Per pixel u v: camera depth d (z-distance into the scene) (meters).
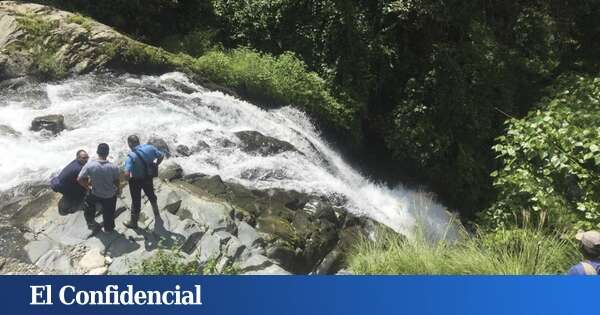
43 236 8.66
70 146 11.27
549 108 12.13
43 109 12.62
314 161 14.91
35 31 14.20
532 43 20.70
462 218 17.41
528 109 19.61
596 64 21.72
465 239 8.74
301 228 10.86
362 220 12.33
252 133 13.38
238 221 9.82
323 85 17.62
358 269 7.78
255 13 18.95
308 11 18.69
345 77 17.97
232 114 14.45
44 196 9.62
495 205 10.98
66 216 9.04
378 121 18.80
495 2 20.70
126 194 9.62
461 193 17.83
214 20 19.20
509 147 10.61
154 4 18.28
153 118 12.80
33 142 11.30
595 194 9.54
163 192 9.67
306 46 18.52
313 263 10.49
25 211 9.26
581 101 13.98
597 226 8.91
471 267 7.15
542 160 10.26
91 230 8.73
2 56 13.36
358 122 17.77
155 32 18.44
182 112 13.50
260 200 11.26
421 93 18.47
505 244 7.88
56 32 14.38
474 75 18.77
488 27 19.62
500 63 19.19
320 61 18.31
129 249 8.46
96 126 12.16
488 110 18.62
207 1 19.22
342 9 18.20
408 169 18.12
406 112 18.23
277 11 18.83
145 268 7.39
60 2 16.67
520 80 20.12
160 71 15.25
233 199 10.87
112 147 11.27
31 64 13.62
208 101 14.32
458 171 17.83
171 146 11.83
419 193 17.14
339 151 17.00
